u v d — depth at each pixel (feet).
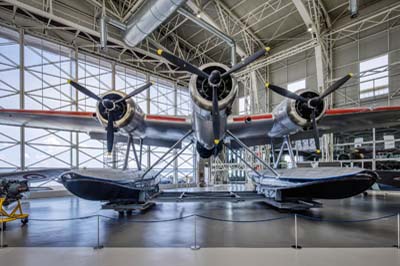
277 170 19.27
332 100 34.78
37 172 17.98
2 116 18.33
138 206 17.04
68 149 32.07
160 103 43.60
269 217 16.30
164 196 19.21
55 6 28.73
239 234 12.12
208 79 12.16
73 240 11.46
